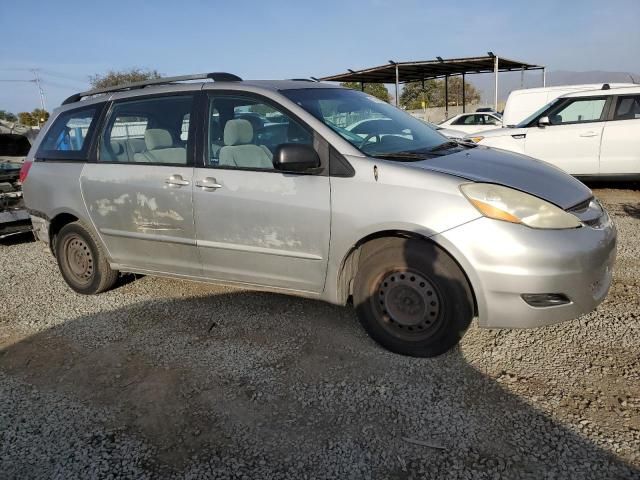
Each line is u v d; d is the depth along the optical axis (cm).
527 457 239
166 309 436
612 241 321
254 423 277
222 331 387
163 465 249
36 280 541
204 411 290
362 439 259
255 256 370
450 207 302
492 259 293
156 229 409
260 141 368
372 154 340
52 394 317
